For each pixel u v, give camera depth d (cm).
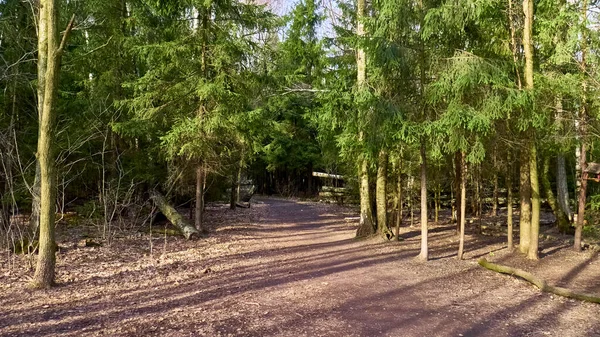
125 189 1304
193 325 495
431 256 983
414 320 519
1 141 948
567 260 935
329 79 1516
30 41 1136
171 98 1198
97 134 1251
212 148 1256
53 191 685
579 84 928
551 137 1006
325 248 1127
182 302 598
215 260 930
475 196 1786
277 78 1424
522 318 535
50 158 681
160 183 1476
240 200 2844
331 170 3055
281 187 4088
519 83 851
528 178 1002
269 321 510
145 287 688
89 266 825
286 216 2123
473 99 820
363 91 817
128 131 1174
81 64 1263
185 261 906
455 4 765
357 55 1245
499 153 1020
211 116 1186
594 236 1306
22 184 1052
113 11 1286
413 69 866
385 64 831
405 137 799
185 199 1745
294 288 678
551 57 955
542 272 819
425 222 934
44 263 674
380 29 831
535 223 941
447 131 773
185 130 1143
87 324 501
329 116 909
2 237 930
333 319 519
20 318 524
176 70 1212
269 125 1403
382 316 534
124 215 1410
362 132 948
